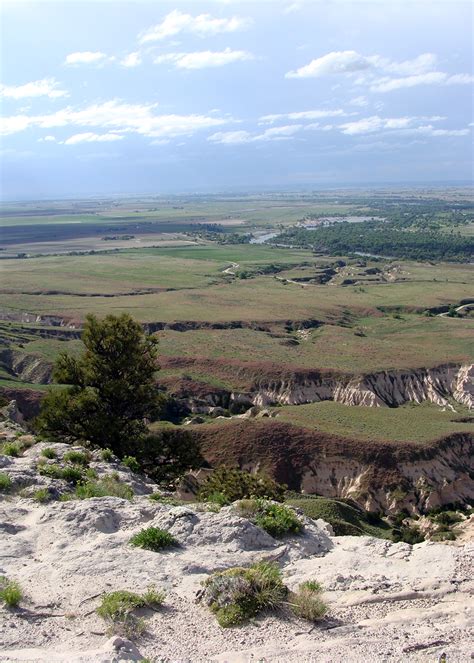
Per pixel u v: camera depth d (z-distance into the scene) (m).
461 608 14.13
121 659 11.69
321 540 18.47
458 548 17.19
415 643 12.60
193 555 16.81
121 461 29.53
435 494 60.78
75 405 35.38
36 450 28.05
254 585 14.48
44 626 13.23
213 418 84.12
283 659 12.10
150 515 19.86
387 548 17.73
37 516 19.42
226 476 37.66
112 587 14.93
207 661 12.09
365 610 14.23
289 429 68.00
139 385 37.31
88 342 37.50
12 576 15.43
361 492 61.28
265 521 18.56
